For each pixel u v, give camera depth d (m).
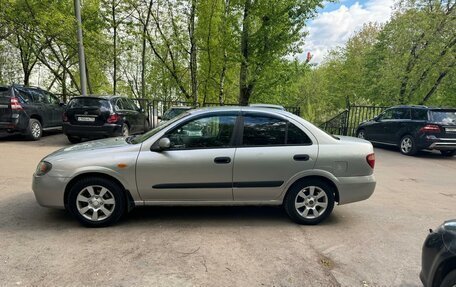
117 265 3.19
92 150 4.14
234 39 14.27
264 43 13.76
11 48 18.44
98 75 20.23
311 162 4.22
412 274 3.19
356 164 4.30
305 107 39.94
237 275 3.08
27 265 3.14
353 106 15.56
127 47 16.86
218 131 4.23
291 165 4.20
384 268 3.29
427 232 4.26
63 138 11.60
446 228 2.58
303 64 15.20
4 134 11.86
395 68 19.06
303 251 3.61
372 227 4.38
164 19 16.89
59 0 14.05
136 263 3.24
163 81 20.41
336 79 39.88
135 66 22.89
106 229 4.05
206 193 4.18
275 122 4.31
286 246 3.71
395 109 11.98
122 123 10.32
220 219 4.48
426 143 10.29
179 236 3.89
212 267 3.21
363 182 4.33
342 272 3.20
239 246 3.67
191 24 16.61
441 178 7.68
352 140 4.57
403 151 11.16
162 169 4.05
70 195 4.02
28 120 10.47
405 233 4.21
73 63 17.03
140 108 12.54
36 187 4.02
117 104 10.53
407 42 18.12
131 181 4.05
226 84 18.58
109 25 15.84
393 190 6.43
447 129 10.19
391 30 20.02
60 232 3.92
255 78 14.09
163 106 15.16
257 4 13.30
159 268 3.15
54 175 3.97
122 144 4.30
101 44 15.24
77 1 12.09
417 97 19.44
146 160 4.04
